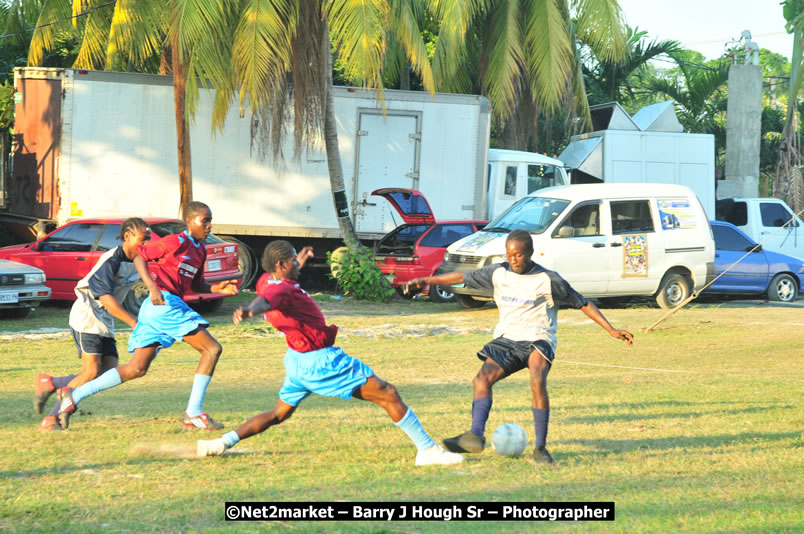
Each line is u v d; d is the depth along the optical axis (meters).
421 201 42.28
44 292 34.59
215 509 10.16
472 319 36.66
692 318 36.56
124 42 46.28
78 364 24.48
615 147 52.28
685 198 40.53
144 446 13.20
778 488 11.24
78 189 42.38
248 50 38.62
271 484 11.38
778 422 15.87
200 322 15.05
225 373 23.28
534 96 59.66
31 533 9.19
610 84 78.31
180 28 37.88
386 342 30.27
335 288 47.94
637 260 39.00
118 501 10.46
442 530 9.61
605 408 17.44
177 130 42.03
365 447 13.77
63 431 14.75
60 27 49.56
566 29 59.19
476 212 46.44
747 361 25.70
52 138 42.38
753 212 52.84
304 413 17.00
